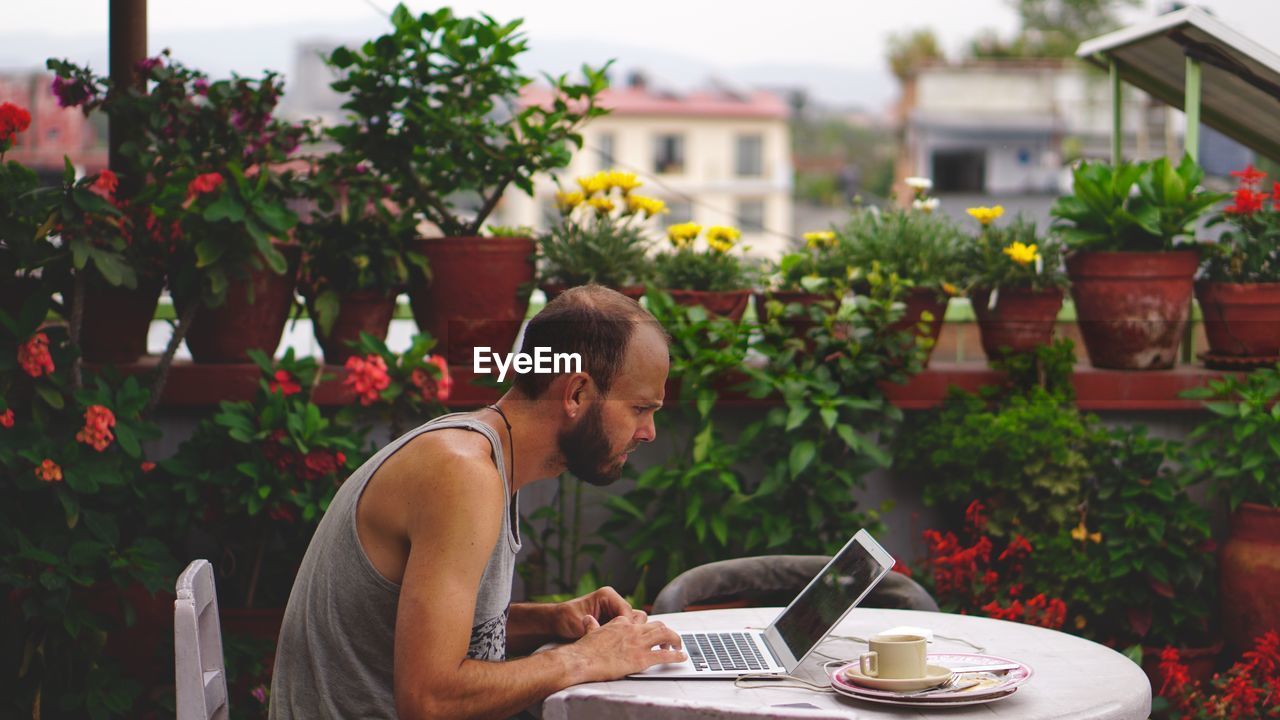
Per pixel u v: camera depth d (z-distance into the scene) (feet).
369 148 13.24
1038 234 13.91
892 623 8.15
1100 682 6.64
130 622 11.17
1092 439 12.85
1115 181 13.33
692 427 13.53
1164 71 15.48
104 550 11.04
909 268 13.57
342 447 11.93
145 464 11.69
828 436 13.17
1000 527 12.80
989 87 103.81
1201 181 13.43
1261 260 13.25
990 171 100.48
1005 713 6.11
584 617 7.63
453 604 6.05
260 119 12.70
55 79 12.36
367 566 6.31
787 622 7.47
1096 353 13.70
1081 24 104.99
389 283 13.07
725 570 9.82
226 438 11.82
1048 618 11.82
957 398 13.32
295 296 13.39
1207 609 12.62
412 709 5.99
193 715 6.04
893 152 127.24
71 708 11.00
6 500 11.12
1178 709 11.76
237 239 11.95
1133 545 12.59
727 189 128.26
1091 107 101.14
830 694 6.48
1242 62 13.89
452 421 6.47
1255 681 11.72
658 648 7.11
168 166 12.42
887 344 12.87
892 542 13.76
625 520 13.10
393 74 13.05
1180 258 13.23
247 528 12.10
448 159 13.12
